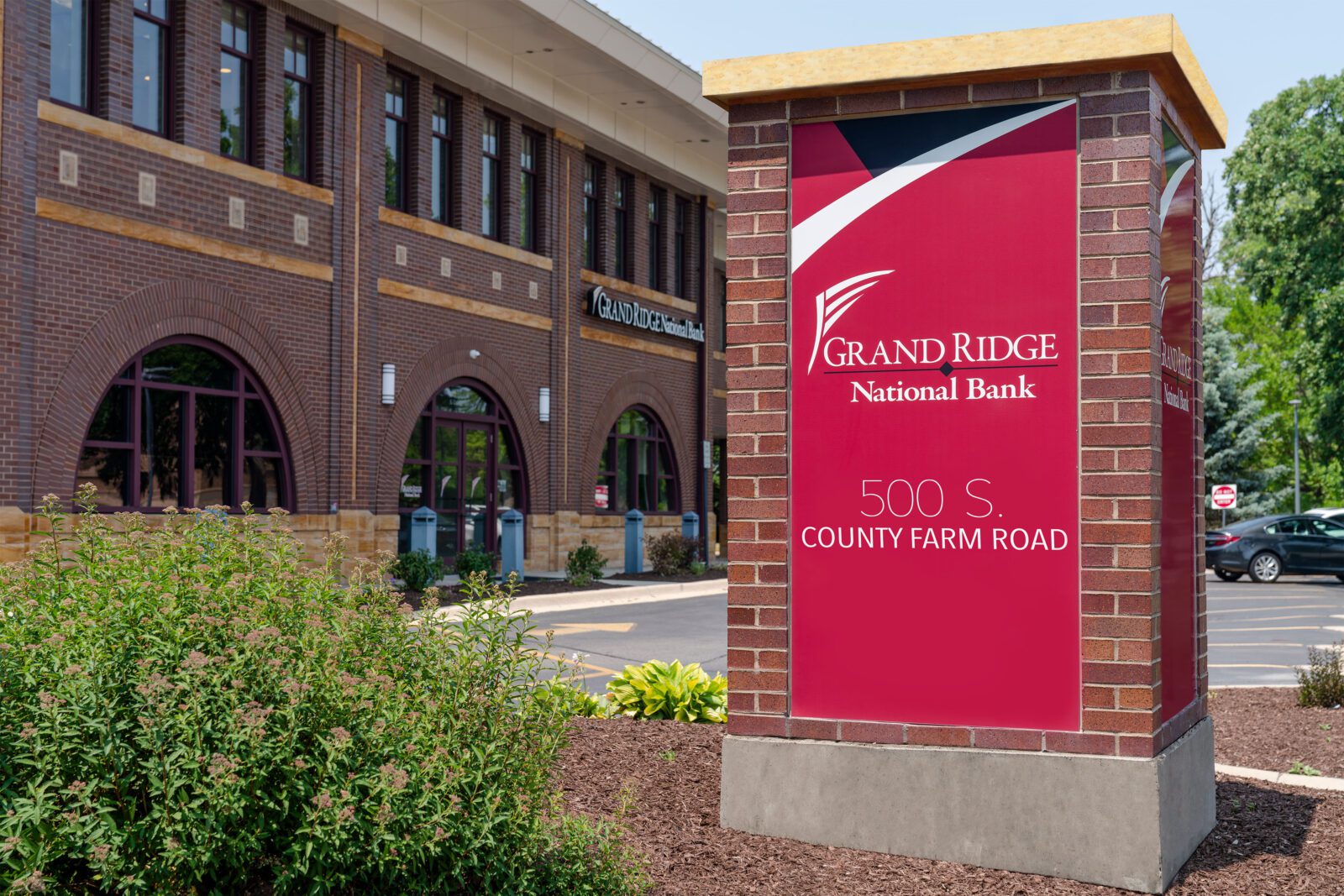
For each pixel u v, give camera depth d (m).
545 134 28.52
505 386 27.16
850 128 6.88
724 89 6.89
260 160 20.62
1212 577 36.38
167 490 19.05
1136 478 6.35
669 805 7.06
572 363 29.55
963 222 6.68
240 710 4.27
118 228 17.91
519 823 4.91
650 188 33.59
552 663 13.78
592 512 30.61
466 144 25.84
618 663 14.79
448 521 25.81
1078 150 6.52
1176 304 7.28
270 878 4.71
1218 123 7.62
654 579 29.02
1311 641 18.48
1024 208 6.59
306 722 4.55
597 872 5.31
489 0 22.92
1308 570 32.88
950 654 6.64
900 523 6.73
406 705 4.99
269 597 5.07
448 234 25.11
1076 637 6.44
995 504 6.58
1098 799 6.32
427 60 24.16
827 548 6.84
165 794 4.28
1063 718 6.45
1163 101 6.78
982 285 6.64
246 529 5.62
